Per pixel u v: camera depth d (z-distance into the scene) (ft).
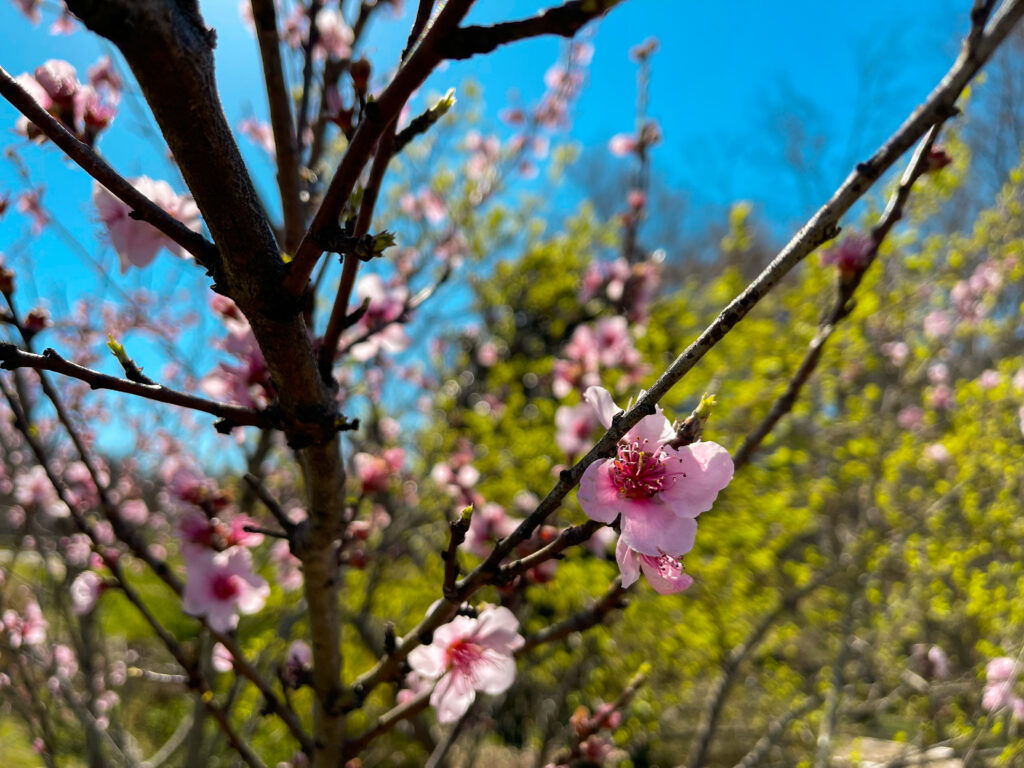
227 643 5.80
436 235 18.30
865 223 16.70
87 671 10.84
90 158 3.06
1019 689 10.96
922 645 15.96
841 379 18.61
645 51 13.01
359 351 7.39
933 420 18.03
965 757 10.10
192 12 2.55
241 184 2.93
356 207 4.07
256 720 13.08
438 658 5.24
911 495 17.94
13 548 12.57
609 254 25.79
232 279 3.24
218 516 6.80
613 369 16.14
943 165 4.94
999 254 17.67
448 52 2.46
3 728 15.02
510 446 18.79
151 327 14.01
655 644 16.97
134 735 17.43
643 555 3.55
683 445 3.50
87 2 2.16
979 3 3.44
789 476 17.89
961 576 15.01
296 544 4.90
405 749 19.49
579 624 5.24
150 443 18.21
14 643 10.55
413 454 20.15
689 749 18.84
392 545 15.38
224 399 6.13
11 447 12.72
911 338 20.42
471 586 3.80
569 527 3.63
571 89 15.93
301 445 4.02
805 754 15.79
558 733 14.99
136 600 5.80
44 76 4.03
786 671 16.28
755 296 3.14
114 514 5.71
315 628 5.16
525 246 23.94
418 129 3.76
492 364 22.06
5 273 4.80
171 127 2.65
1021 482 15.42
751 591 17.51
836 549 15.81
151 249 4.48
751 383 17.37
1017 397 15.17
